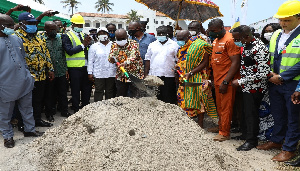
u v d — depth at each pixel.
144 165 2.29
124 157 2.36
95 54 5.28
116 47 4.51
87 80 5.71
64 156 2.52
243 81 3.49
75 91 5.41
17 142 3.94
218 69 3.88
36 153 2.70
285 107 3.43
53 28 4.92
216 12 5.76
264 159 3.27
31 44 4.32
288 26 3.15
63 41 5.14
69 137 2.72
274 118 3.53
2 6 5.68
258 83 3.43
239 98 4.30
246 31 3.28
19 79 3.68
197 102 4.08
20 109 4.02
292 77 3.12
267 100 3.90
